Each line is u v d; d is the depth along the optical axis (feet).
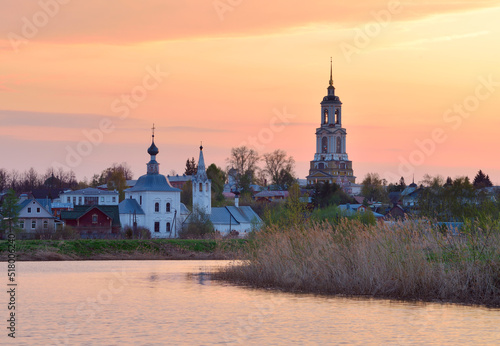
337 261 180.34
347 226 191.21
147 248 368.89
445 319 140.56
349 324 138.10
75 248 357.82
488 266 158.92
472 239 162.40
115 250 363.35
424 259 166.91
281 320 143.13
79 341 125.08
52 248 352.90
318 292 178.70
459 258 162.20
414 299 162.30
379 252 173.58
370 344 122.31
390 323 138.31
